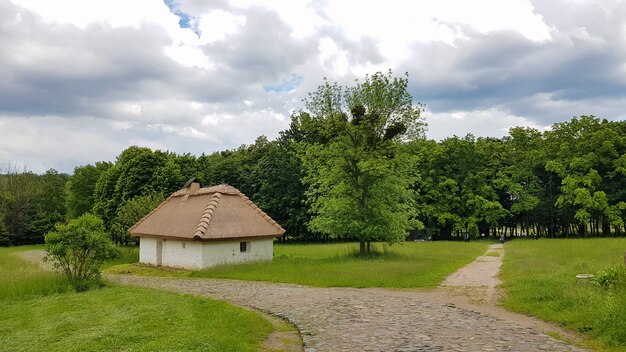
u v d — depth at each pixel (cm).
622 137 5775
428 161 6575
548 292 1506
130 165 6206
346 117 3584
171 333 1137
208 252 3072
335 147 3403
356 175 3403
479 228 7225
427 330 1166
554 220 6588
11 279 2250
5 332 1330
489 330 1159
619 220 5416
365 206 3362
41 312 1630
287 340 1150
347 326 1237
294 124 7488
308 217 6531
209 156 8412
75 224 2280
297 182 6650
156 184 6044
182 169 6994
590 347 1016
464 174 6588
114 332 1184
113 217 6062
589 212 5681
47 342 1158
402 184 3459
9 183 8088
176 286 2283
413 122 3566
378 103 3544
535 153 6419
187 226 3225
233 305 1588
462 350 978
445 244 4906
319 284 2139
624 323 1063
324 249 4553
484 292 1778
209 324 1234
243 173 7056
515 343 1032
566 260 2355
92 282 2262
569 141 6222
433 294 1767
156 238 3494
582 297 1342
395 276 2152
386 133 3553
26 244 7725
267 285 2211
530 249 3578
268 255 3344
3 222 7525
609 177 5681
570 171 5944
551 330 1175
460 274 2319
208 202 3372
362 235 3322
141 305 1589
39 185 9775
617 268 1525
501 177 6462
